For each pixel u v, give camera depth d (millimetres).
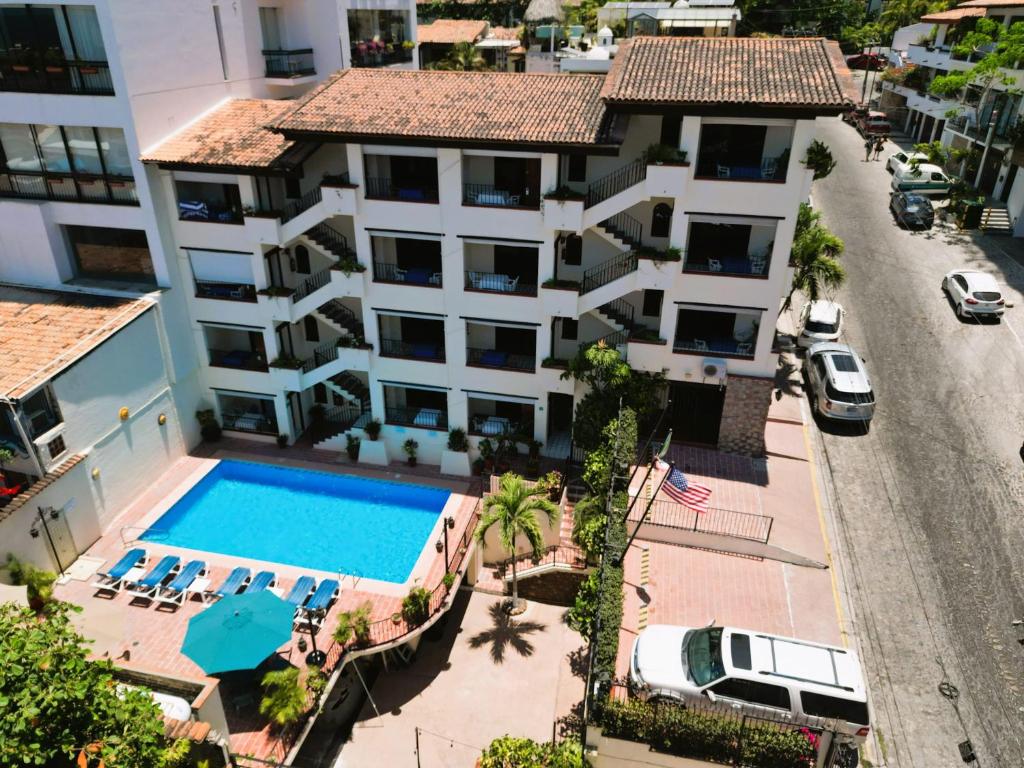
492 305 27469
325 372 30203
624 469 24016
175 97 28203
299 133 25625
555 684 22266
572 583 24938
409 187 28312
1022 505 26156
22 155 28016
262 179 28172
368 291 28281
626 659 20594
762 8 84438
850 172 55375
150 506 28141
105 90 26031
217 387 31500
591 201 26188
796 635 21625
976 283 36906
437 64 61000
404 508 28594
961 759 18547
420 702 21719
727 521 25266
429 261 29422
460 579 24906
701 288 26078
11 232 28484
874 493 27031
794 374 34156
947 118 55344
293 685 19172
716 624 21984
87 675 12398
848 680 17859
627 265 26906
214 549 26484
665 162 24188
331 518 28094
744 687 18016
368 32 41469
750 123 24141
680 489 23469
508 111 25906
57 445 24438
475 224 26312
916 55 63562
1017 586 23141
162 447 29688
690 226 27328
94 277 29781
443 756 20156
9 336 25938
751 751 16375
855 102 22344
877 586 23344
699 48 26359
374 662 22891
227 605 20781
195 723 15312
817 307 35938
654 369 27734
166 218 28375
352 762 20062
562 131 24391
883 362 33875
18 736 11203
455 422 29969
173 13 27547
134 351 27484
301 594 23469
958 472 27797
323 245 28828
